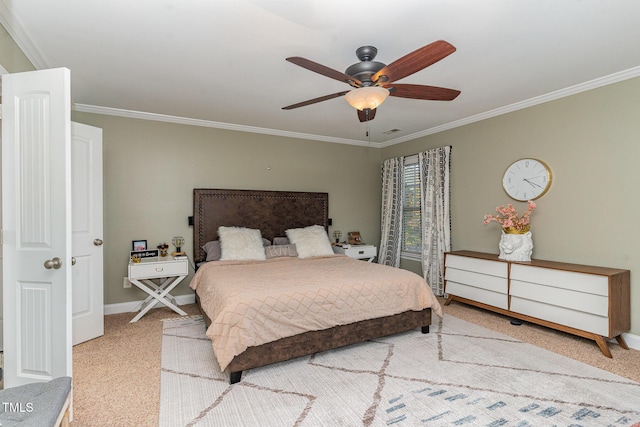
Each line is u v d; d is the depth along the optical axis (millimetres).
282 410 1993
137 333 3250
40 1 1869
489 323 3520
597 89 3092
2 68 2010
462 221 4449
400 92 2391
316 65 1927
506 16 2029
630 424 1842
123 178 3959
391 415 1940
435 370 2484
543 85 3201
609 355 2689
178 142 4262
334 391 2203
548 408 1997
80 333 2988
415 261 5188
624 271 2855
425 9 1949
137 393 2170
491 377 2371
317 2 1884
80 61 2633
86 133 3078
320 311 2633
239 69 2787
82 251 3018
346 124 4551
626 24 2129
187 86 3168
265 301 2453
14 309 1923
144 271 3605
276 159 4941
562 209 3379
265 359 2418
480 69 2812
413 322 3129
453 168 4566
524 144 3701
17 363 1929
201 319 3676
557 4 1915
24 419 1260
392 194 5512
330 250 4520
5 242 1926
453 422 1874
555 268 3072
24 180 1901
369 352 2809
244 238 4121
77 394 2154
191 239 4352
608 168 3029
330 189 5402
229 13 1996
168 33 2225
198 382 2320
